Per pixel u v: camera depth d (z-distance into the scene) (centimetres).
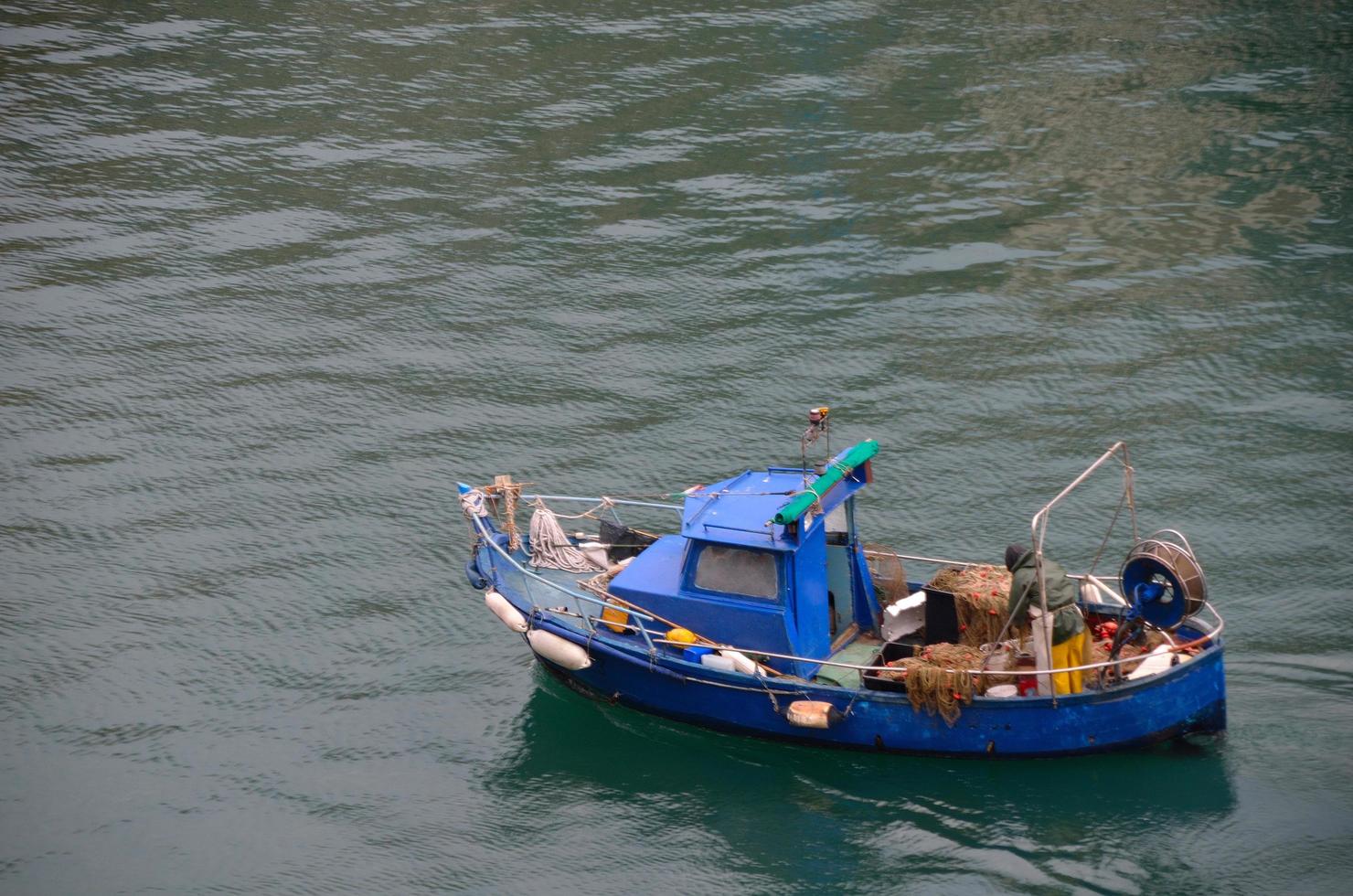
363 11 10044
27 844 3609
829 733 3734
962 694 3556
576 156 7806
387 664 4338
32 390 5788
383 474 5259
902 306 6278
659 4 10069
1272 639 4138
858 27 9619
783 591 3706
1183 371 5672
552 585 3903
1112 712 3538
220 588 4684
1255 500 4844
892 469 5128
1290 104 8175
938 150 7762
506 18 9856
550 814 3678
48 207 7356
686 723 3934
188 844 3609
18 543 4894
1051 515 4825
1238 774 3600
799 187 7394
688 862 3484
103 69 9038
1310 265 6438
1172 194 7188
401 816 3694
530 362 5959
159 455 5388
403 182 7600
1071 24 9612
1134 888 3291
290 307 6438
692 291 6475
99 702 4169
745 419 5494
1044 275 6481
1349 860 3312
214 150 7994
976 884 3344
